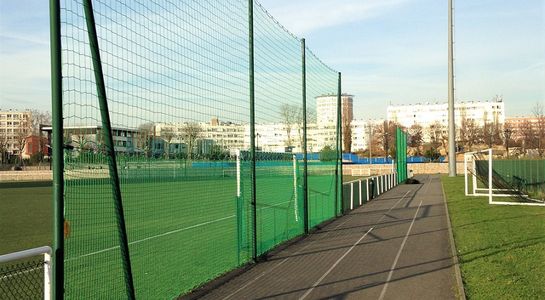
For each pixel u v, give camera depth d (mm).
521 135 81312
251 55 9062
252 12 9031
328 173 16859
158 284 7617
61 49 4555
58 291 4488
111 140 5168
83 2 4871
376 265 9070
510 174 30188
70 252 9547
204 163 8789
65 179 5383
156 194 10680
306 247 11086
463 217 15898
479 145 94188
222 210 16312
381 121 150500
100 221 10969
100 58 5023
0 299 6754
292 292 7270
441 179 45719
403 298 6871
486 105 142000
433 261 9328
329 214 16875
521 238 11102
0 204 25031
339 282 7840
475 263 8719
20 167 61406
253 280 8008
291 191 13016
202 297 7031
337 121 17250
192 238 12070
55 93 4523
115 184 5293
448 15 45188
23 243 13398
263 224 11031
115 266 8758
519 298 6371
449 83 46188
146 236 12477
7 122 88875
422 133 124812
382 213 18469
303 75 12797
